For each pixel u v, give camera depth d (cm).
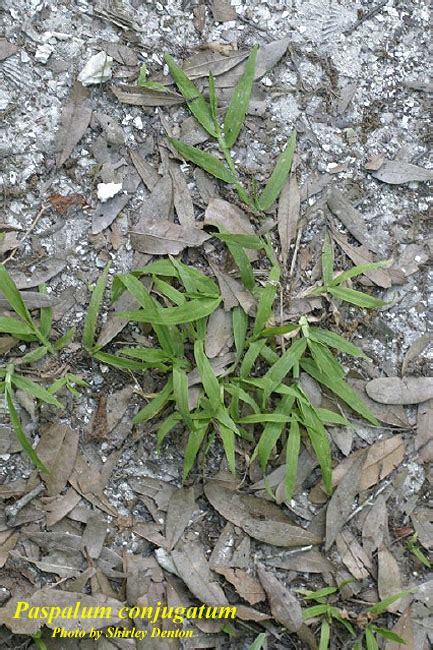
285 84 117
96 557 111
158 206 114
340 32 119
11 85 114
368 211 117
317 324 115
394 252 117
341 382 113
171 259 111
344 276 114
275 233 115
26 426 111
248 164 116
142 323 113
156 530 112
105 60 114
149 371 113
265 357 112
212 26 117
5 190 113
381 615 113
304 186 116
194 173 115
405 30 119
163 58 116
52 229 113
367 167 117
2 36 114
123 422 112
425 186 118
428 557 114
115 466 112
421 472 115
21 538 111
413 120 119
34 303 112
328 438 114
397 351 116
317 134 117
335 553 113
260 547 113
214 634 112
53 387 111
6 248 112
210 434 112
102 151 114
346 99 118
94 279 113
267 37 117
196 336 112
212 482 113
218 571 111
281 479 113
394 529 114
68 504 111
